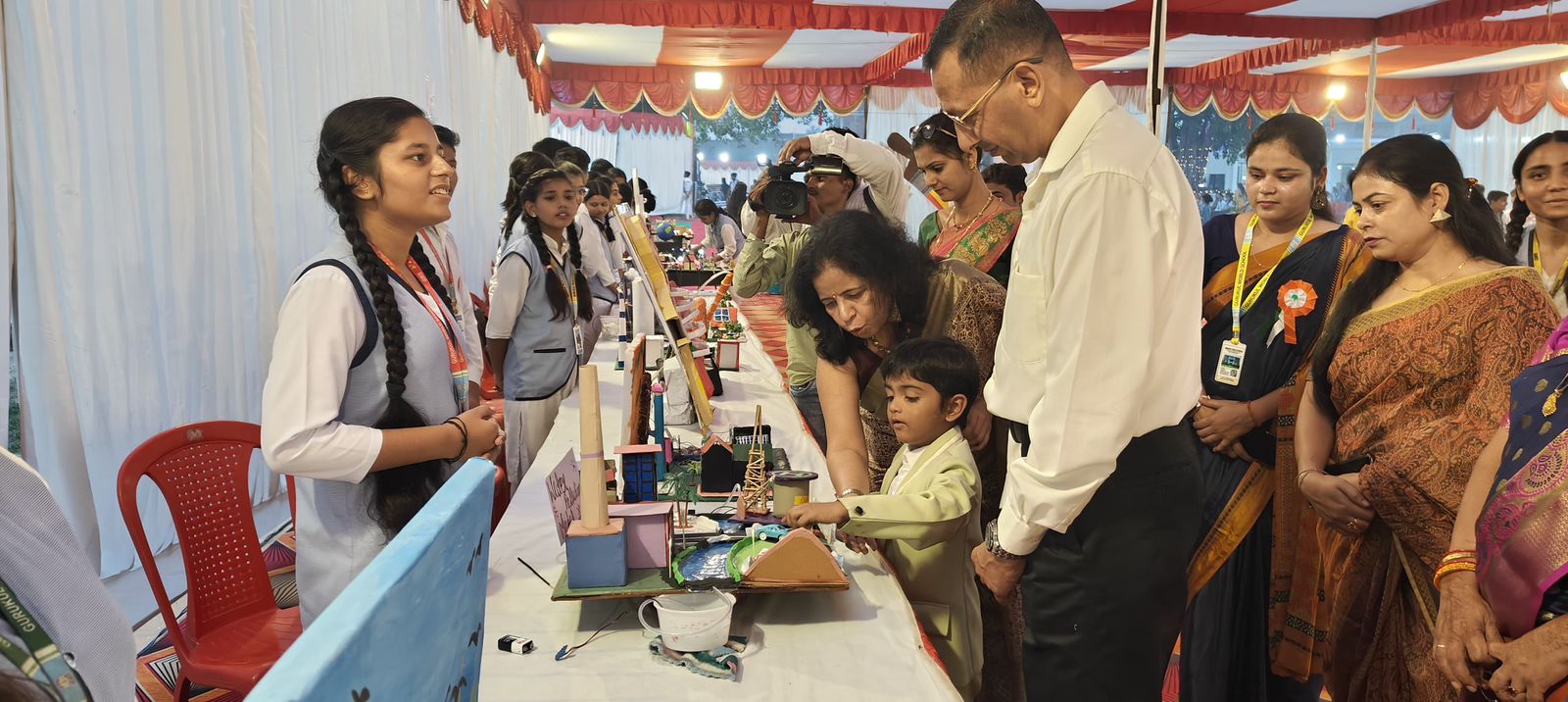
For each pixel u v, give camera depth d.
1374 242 1.87
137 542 1.80
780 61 13.28
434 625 0.61
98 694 0.77
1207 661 2.31
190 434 1.93
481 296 8.02
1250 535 2.25
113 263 3.11
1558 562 1.21
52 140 2.79
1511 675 1.24
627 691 1.26
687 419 2.72
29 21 2.71
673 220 13.67
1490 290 1.74
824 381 1.99
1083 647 1.51
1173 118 12.77
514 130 9.74
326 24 4.62
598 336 4.50
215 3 3.67
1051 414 1.37
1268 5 8.15
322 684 0.43
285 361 1.49
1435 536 1.76
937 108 14.08
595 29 10.75
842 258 1.79
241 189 3.87
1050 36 1.41
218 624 1.97
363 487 1.61
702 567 1.54
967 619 1.76
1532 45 7.97
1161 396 1.44
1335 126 10.79
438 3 6.72
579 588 1.46
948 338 1.91
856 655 1.37
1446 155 1.81
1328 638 2.07
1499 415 1.70
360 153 1.57
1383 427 1.85
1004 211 2.42
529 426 3.43
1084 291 1.33
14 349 2.79
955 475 1.68
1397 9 8.04
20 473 0.75
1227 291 2.33
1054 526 1.42
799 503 1.76
